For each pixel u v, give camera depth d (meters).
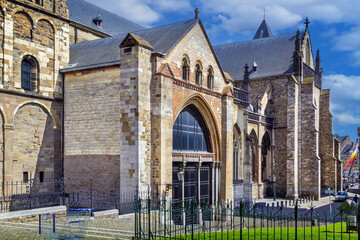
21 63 31.30
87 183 31.25
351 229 22.45
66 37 34.84
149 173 29.84
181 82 33.25
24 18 31.53
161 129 30.08
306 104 63.12
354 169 140.75
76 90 32.75
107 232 21.33
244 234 21.69
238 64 70.56
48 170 32.09
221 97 39.97
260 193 57.44
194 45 35.62
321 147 68.88
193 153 35.56
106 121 30.84
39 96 31.73
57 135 32.88
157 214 28.39
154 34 36.38
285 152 62.06
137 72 28.88
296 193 60.62
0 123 29.11
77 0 49.91
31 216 23.19
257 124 57.16
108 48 35.84
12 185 29.53
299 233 21.86
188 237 20.28
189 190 35.53
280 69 65.12
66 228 21.25
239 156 48.97
